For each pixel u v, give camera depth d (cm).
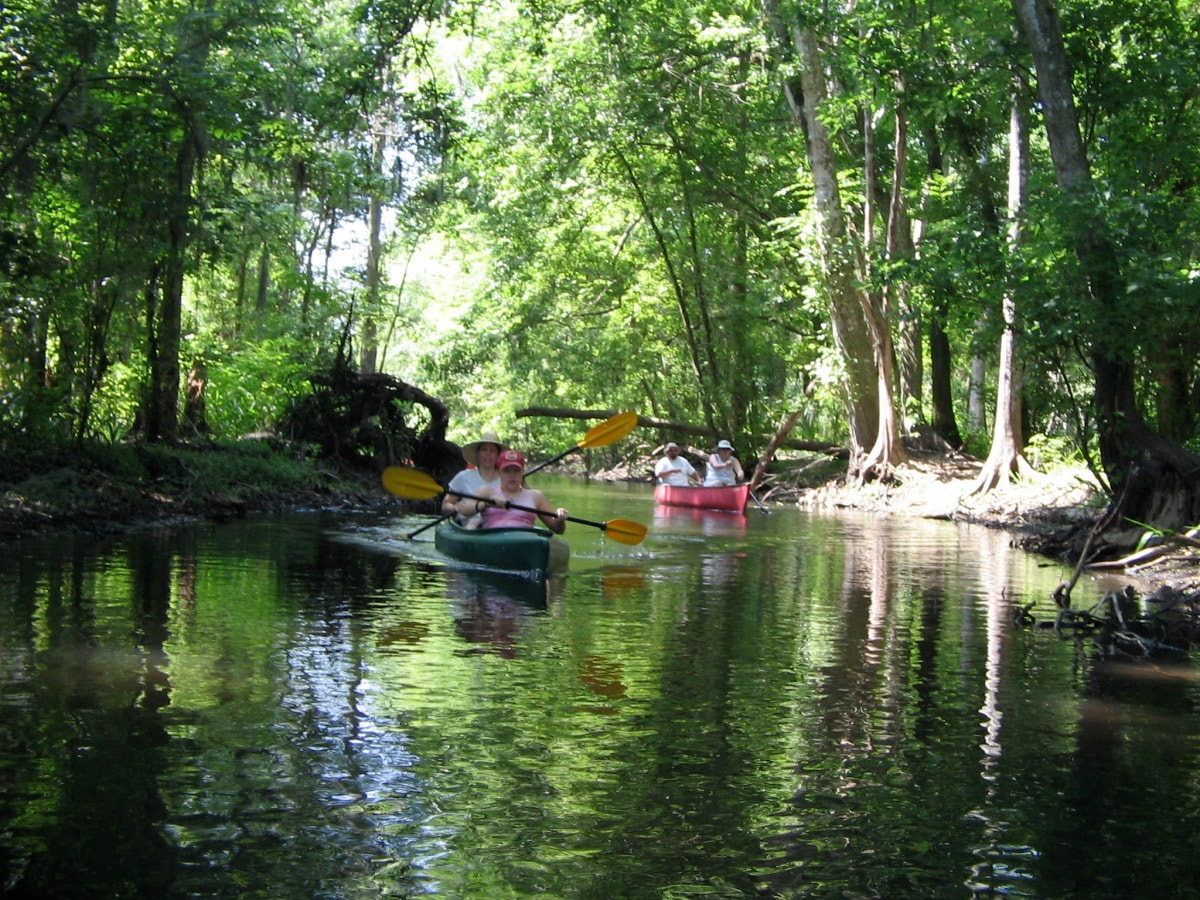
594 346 3198
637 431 3441
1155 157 1491
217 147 1521
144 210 1384
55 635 660
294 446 1858
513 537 1018
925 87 1714
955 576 1091
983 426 3120
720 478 2206
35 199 1370
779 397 3119
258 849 376
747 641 723
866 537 1535
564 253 3000
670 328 3119
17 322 1353
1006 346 2005
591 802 425
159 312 1553
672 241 2883
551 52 2466
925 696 591
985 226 1385
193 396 1839
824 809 425
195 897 343
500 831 397
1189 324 1363
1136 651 725
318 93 1822
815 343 2659
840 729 526
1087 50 1463
